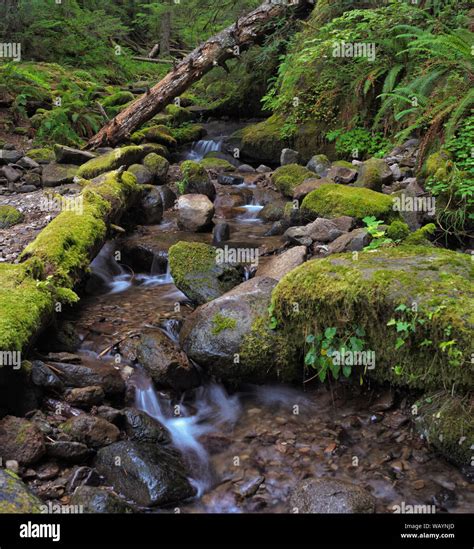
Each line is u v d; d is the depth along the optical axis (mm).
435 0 7496
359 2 8867
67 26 13945
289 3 9742
